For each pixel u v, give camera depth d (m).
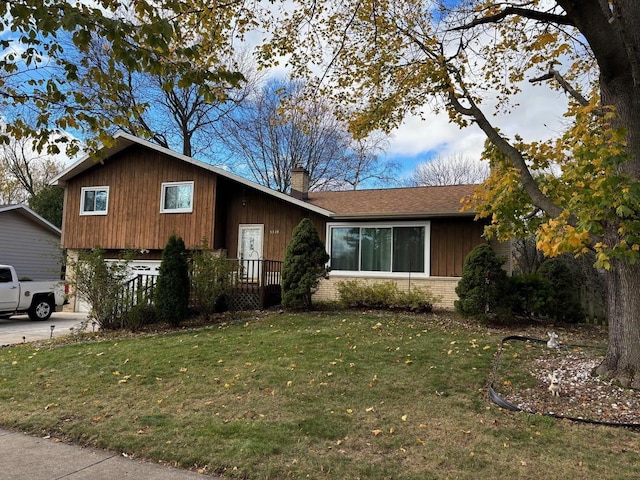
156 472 3.61
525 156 6.90
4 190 34.88
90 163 16.89
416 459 3.72
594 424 4.45
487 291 10.19
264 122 30.14
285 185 31.42
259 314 11.89
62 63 4.61
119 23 3.75
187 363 6.93
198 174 15.49
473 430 4.32
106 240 16.59
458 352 7.28
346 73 9.49
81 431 4.40
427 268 13.16
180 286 10.65
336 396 5.31
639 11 5.82
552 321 11.01
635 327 5.49
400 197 15.30
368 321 10.36
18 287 14.02
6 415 4.92
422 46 8.69
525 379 5.87
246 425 4.42
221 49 7.96
